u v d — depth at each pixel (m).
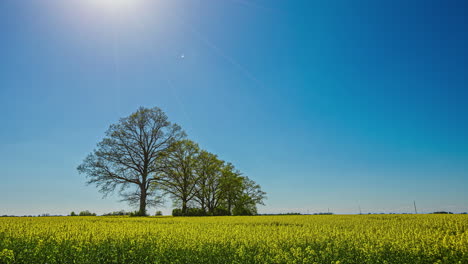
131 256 8.77
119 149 37.81
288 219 24.45
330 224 18.34
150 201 37.94
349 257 8.84
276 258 8.55
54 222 17.94
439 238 11.29
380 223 18.66
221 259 8.71
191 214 41.62
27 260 8.00
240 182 50.81
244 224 18.89
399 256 8.82
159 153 39.03
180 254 8.97
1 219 21.80
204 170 47.81
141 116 39.47
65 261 8.20
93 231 12.36
